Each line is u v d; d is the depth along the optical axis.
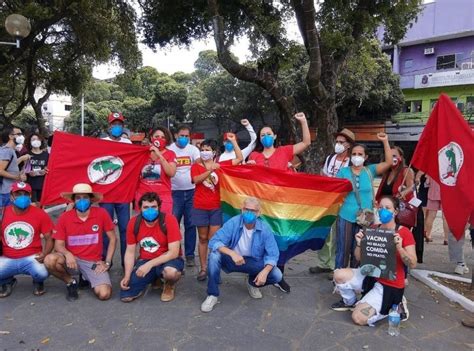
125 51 17.28
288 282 5.54
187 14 12.52
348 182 5.27
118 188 5.58
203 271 5.55
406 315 4.39
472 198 4.66
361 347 3.84
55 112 55.22
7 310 4.52
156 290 5.15
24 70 20.27
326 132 10.16
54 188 5.46
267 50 10.42
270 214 5.24
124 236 5.72
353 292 4.60
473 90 28.44
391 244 4.16
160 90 40.31
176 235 4.75
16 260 4.79
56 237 4.81
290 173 5.21
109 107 46.59
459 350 3.83
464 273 6.07
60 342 3.84
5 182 6.67
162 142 5.56
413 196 5.81
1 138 6.78
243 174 5.31
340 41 9.39
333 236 5.85
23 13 11.61
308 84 9.66
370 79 25.27
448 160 4.93
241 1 10.39
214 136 37.53
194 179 5.42
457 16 28.98
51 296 4.93
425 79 29.70
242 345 3.83
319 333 4.10
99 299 4.83
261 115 31.17
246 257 4.75
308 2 8.78
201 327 4.17
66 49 19.23
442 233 9.26
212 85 31.78
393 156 5.48
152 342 3.86
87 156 5.52
